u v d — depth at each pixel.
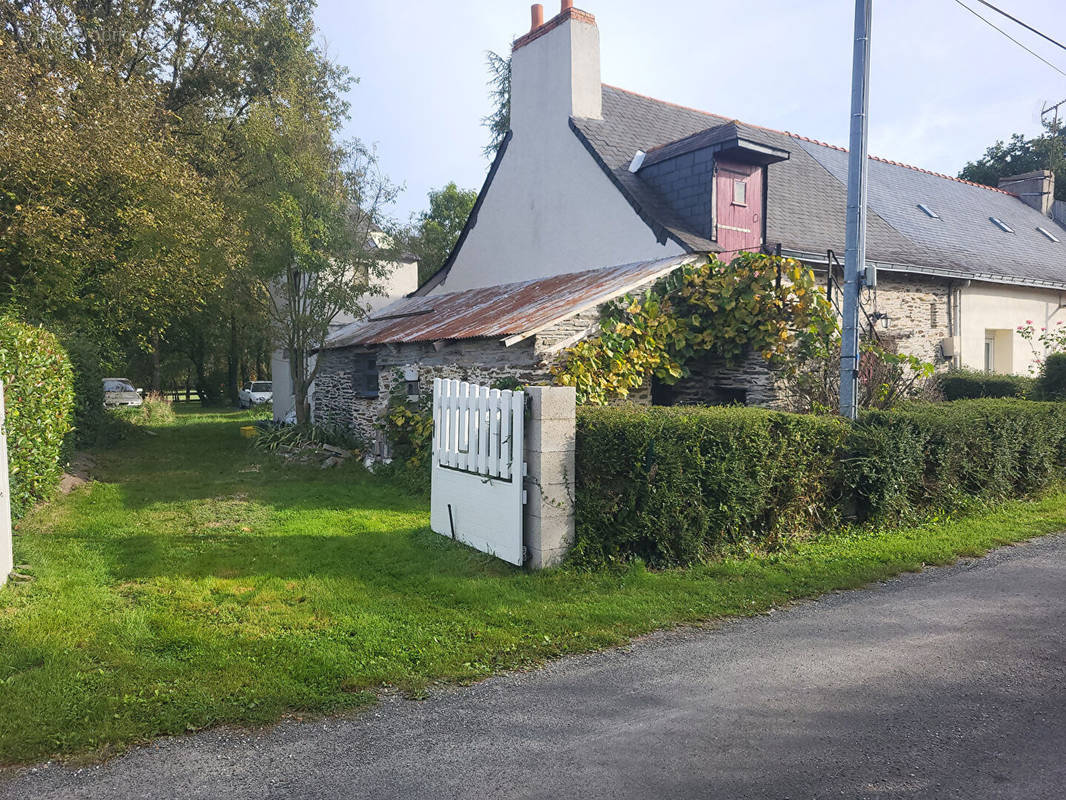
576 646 4.48
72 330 14.42
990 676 4.04
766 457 6.73
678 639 4.67
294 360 16.47
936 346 14.52
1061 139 31.73
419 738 3.34
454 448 7.09
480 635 4.60
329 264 15.48
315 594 5.41
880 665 4.20
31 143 11.33
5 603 4.93
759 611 5.22
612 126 14.39
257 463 13.45
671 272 10.91
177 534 7.49
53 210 12.09
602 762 3.13
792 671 4.12
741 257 10.54
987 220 19.72
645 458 6.03
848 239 8.27
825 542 7.06
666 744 3.29
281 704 3.59
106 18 20.53
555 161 14.35
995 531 7.56
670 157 12.54
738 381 11.02
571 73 13.96
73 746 3.16
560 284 12.88
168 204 13.95
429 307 16.19
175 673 3.90
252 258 15.27
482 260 16.88
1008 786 2.92
